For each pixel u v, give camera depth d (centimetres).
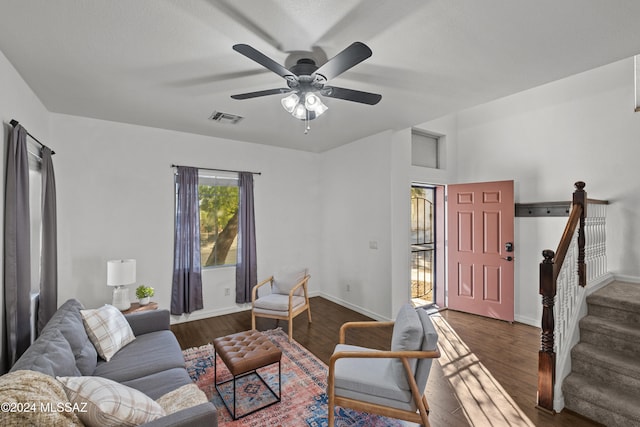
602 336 244
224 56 214
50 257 291
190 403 170
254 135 427
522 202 419
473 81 250
